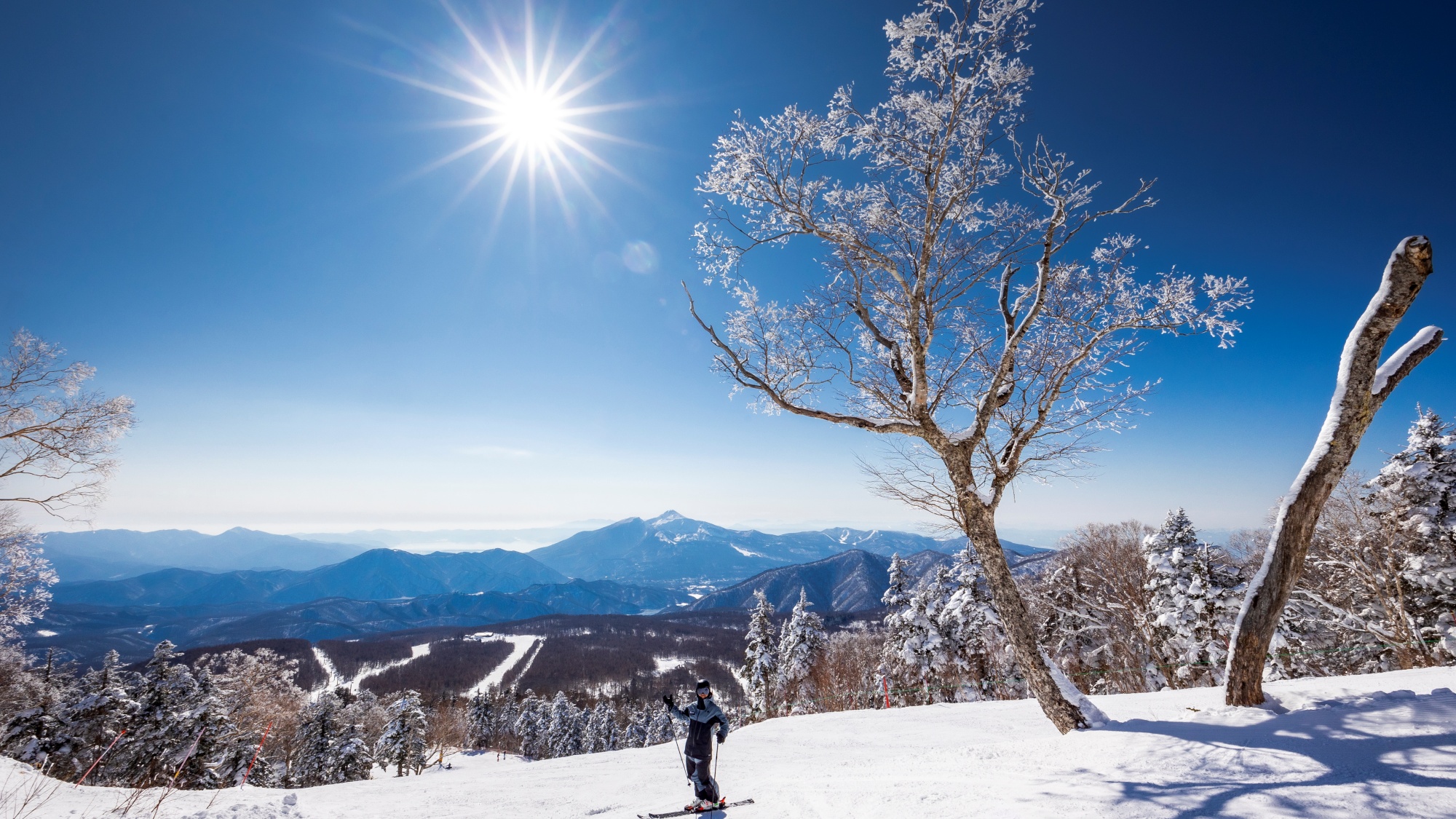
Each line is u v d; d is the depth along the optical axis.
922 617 29.62
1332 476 6.00
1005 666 26.53
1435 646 14.62
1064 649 27.31
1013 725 11.05
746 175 8.36
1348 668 19.78
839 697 33.91
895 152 8.04
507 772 10.68
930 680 28.89
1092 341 8.10
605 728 79.06
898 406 8.96
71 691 27.19
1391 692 5.57
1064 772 5.29
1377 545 18.89
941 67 7.65
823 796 6.07
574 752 74.00
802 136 8.30
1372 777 3.95
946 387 9.34
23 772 7.74
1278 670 20.75
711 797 6.59
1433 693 5.32
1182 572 23.86
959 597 27.83
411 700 58.25
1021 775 5.45
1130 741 5.70
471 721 89.50
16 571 17.91
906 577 32.97
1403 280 5.36
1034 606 27.81
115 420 18.23
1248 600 6.44
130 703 26.78
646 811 7.16
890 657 32.81
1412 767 4.00
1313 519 6.12
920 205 8.49
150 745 26.38
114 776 25.00
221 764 30.61
